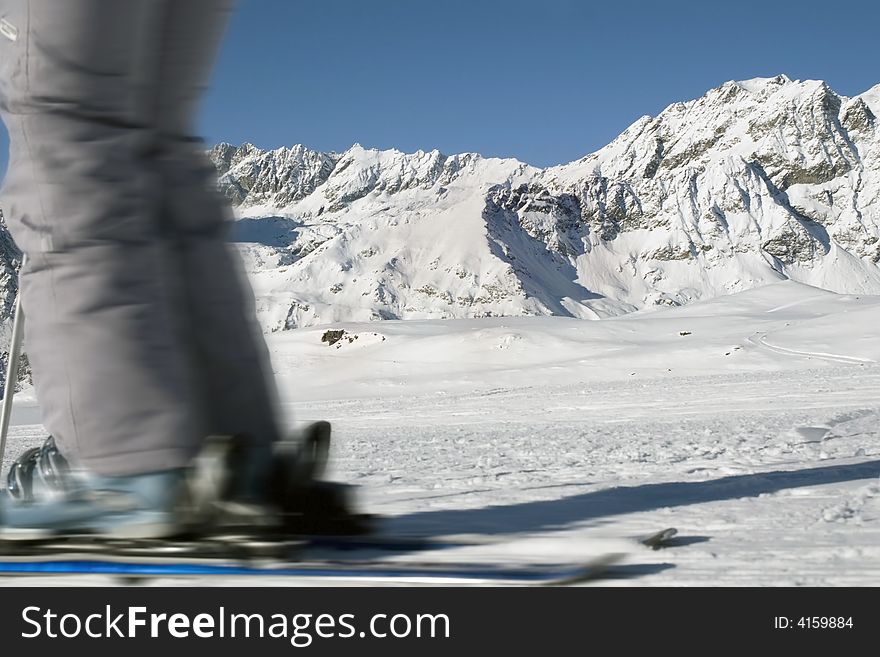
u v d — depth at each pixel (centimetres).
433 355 7200
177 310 334
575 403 2147
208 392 344
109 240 316
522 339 7206
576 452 788
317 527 343
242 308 358
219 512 311
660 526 349
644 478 546
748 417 1236
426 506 453
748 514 364
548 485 535
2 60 321
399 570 268
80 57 312
